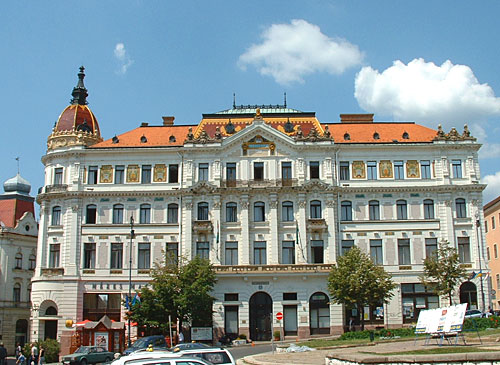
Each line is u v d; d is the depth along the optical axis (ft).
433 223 249.75
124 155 260.21
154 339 175.42
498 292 317.83
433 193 252.42
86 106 282.77
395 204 252.21
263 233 250.78
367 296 218.79
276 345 207.51
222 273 241.76
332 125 272.31
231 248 250.78
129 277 239.91
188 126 277.23
